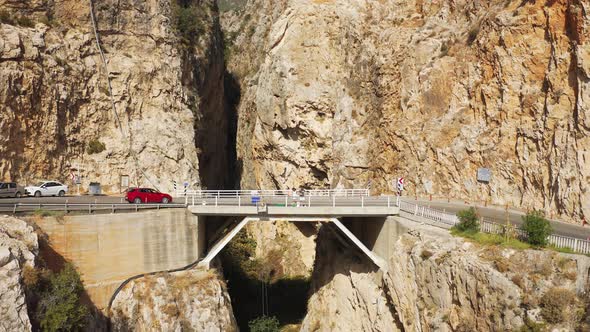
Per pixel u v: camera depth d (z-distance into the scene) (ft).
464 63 152.97
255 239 213.66
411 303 96.94
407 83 165.99
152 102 169.58
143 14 173.06
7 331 79.97
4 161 134.92
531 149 123.85
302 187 191.21
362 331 118.73
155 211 116.57
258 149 204.95
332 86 185.47
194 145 175.22
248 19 307.17
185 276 116.67
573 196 107.96
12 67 137.18
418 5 182.80
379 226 121.39
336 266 140.67
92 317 102.89
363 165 174.40
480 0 158.71
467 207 127.24
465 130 146.51
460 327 79.20
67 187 143.95
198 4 220.23
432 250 92.07
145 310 108.88
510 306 70.85
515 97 132.57
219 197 141.28
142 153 161.48
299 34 189.57
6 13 143.84
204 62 203.21
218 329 112.16
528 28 131.54
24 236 96.07
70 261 106.22
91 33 160.45
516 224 97.76
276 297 177.47
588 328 64.23
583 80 110.73
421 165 156.56
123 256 112.27
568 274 69.62
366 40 182.19
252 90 235.61
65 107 150.30
